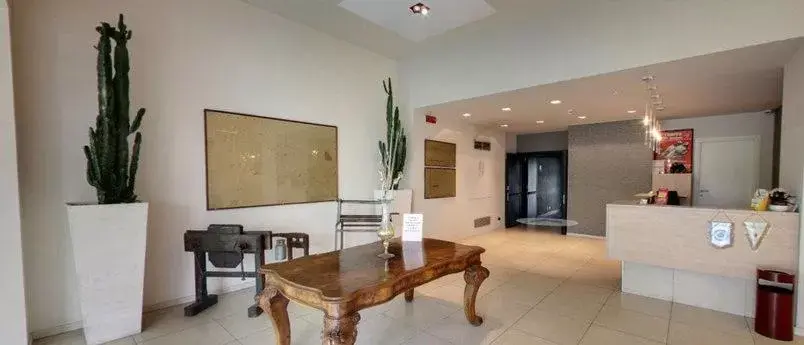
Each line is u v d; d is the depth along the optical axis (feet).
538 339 8.83
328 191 15.11
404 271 7.23
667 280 11.60
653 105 17.06
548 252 18.48
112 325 8.68
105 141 8.52
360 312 10.48
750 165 19.06
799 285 9.09
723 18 9.73
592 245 20.35
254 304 10.33
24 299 7.55
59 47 9.07
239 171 12.28
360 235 16.48
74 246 8.20
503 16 13.26
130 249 8.84
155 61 10.48
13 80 7.82
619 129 22.24
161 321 9.81
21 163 8.53
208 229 10.69
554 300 11.53
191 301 11.29
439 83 16.76
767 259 9.62
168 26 10.73
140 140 9.24
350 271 7.23
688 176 20.58
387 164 16.65
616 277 14.06
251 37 12.63
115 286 8.68
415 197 18.49
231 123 12.07
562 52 12.71
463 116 20.25
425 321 9.86
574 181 23.98
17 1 8.48
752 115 18.95
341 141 15.70
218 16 11.80
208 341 8.71
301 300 6.62
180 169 10.98
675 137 21.08
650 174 21.39
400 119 18.44
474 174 23.54
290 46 13.79
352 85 16.20
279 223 13.41
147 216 9.53
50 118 8.93
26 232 8.62
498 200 26.32
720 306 10.71
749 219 9.92
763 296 9.09
